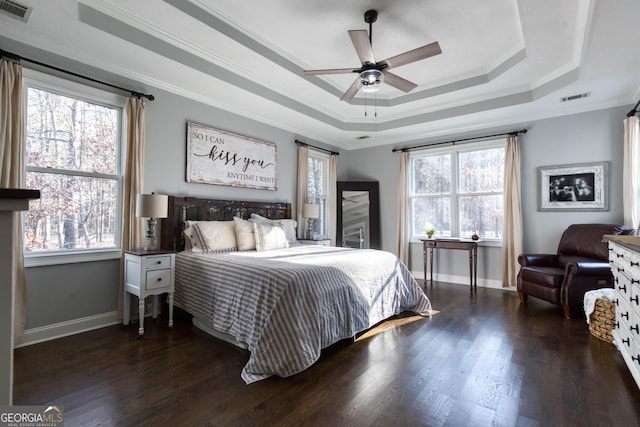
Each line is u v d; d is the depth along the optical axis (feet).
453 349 8.23
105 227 10.15
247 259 9.37
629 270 6.45
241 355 7.77
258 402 5.82
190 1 8.70
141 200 9.53
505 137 15.44
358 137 18.95
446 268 17.26
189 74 10.77
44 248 9.00
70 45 8.97
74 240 9.53
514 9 8.96
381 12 9.14
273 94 13.33
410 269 18.52
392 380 6.65
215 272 8.87
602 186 13.12
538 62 11.01
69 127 9.50
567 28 8.98
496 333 9.36
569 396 6.04
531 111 14.25
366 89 10.08
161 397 5.95
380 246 19.56
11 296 2.20
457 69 12.69
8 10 7.50
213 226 11.59
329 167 19.45
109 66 9.95
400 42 10.69
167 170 11.57
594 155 13.34
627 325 6.70
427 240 16.43
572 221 13.82
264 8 9.02
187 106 12.23
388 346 8.43
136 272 9.30
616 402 5.84
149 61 9.87
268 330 6.91
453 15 9.25
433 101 14.94
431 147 17.81
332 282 8.17
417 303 11.35
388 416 5.44
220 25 9.43
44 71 8.74
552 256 13.14
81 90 9.44
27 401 5.79
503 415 5.48
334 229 19.25
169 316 9.80
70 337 8.91
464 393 6.16
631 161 12.02
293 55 11.64
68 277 9.23
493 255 15.78
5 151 7.90
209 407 5.65
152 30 9.18
